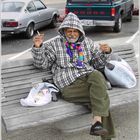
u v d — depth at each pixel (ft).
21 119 10.50
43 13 34.76
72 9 32.83
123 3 35.04
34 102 11.14
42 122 10.56
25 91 11.79
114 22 32.48
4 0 32.71
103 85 10.77
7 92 11.50
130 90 12.48
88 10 32.45
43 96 11.30
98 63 12.21
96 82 10.83
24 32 31.81
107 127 11.12
